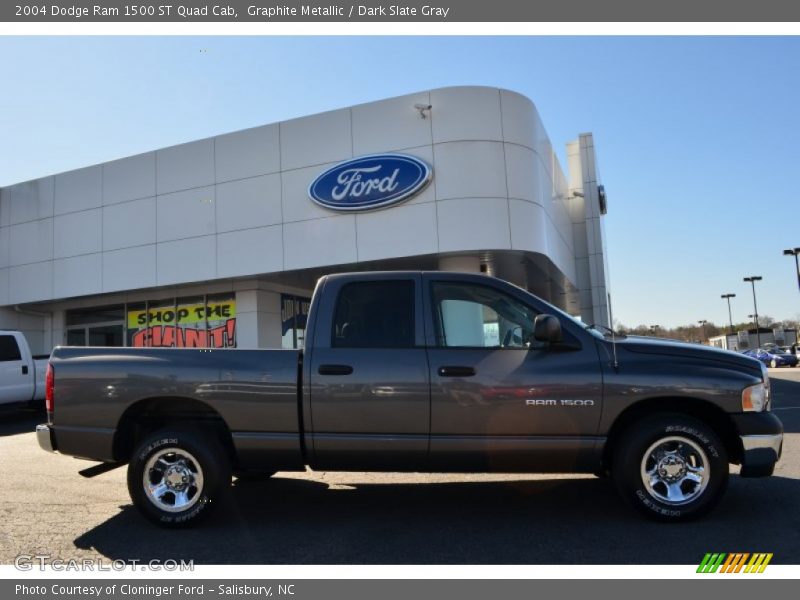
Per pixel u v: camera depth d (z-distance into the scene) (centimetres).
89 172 1814
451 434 491
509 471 496
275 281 1750
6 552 459
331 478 700
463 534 481
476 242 1377
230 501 599
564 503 566
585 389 486
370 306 521
